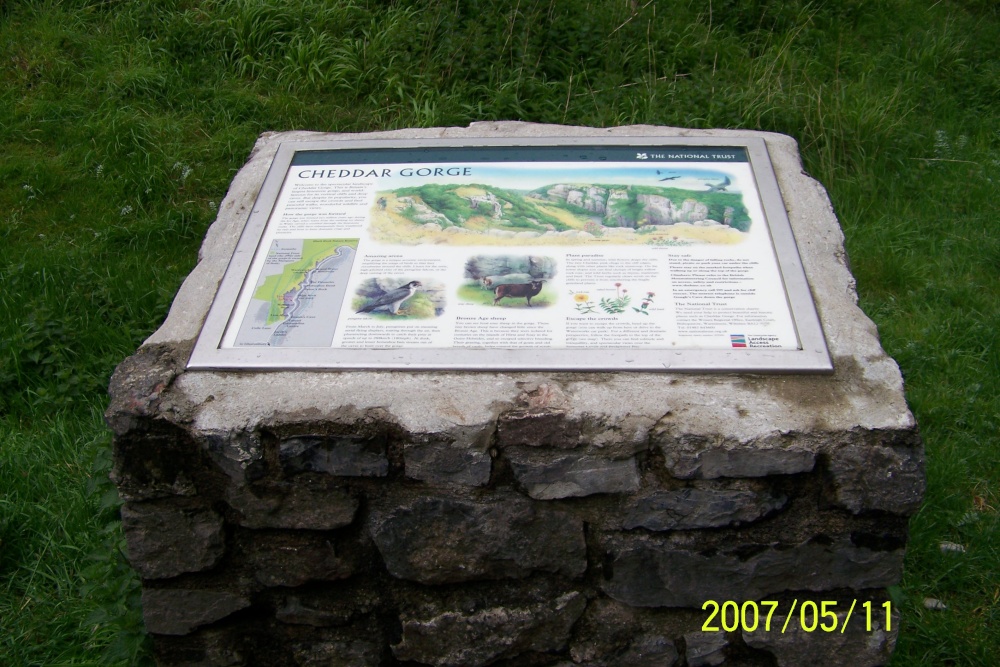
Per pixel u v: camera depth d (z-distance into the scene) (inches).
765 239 87.9
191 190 166.2
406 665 86.1
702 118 176.2
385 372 79.4
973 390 133.0
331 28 193.6
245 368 80.0
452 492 78.8
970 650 100.3
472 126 108.6
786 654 83.6
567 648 84.2
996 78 205.9
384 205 92.7
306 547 82.0
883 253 159.0
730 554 79.6
